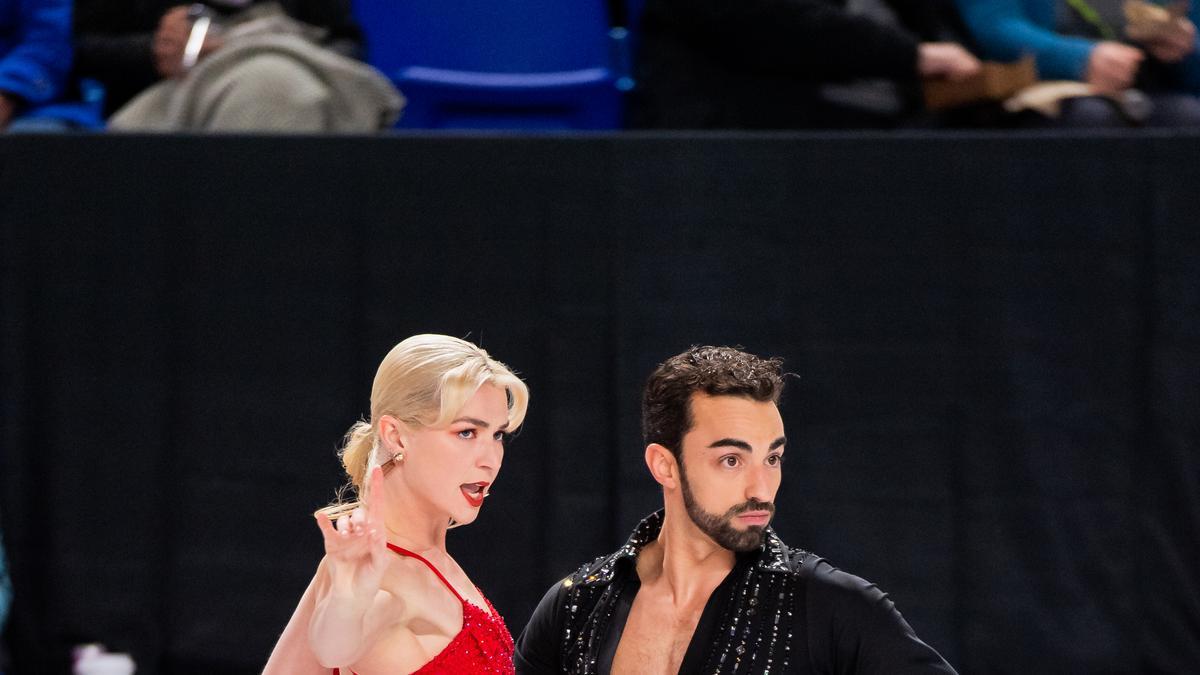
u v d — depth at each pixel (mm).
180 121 12953
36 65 13617
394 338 11781
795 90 13273
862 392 11609
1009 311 11539
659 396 7367
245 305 11859
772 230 11609
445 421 7012
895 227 11562
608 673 7414
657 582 7543
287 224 11812
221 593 11891
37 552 11930
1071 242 11516
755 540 7168
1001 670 11547
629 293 11656
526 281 11719
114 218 11883
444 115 14664
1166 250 11469
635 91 13781
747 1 12883
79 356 11914
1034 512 11547
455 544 11828
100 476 11930
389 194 11773
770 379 7223
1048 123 13164
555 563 11727
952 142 11531
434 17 14758
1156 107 13711
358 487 7383
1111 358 11531
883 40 12938
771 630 7156
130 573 11922
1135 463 11531
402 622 6879
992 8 13617
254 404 11867
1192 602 11453
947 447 11578
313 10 14156
